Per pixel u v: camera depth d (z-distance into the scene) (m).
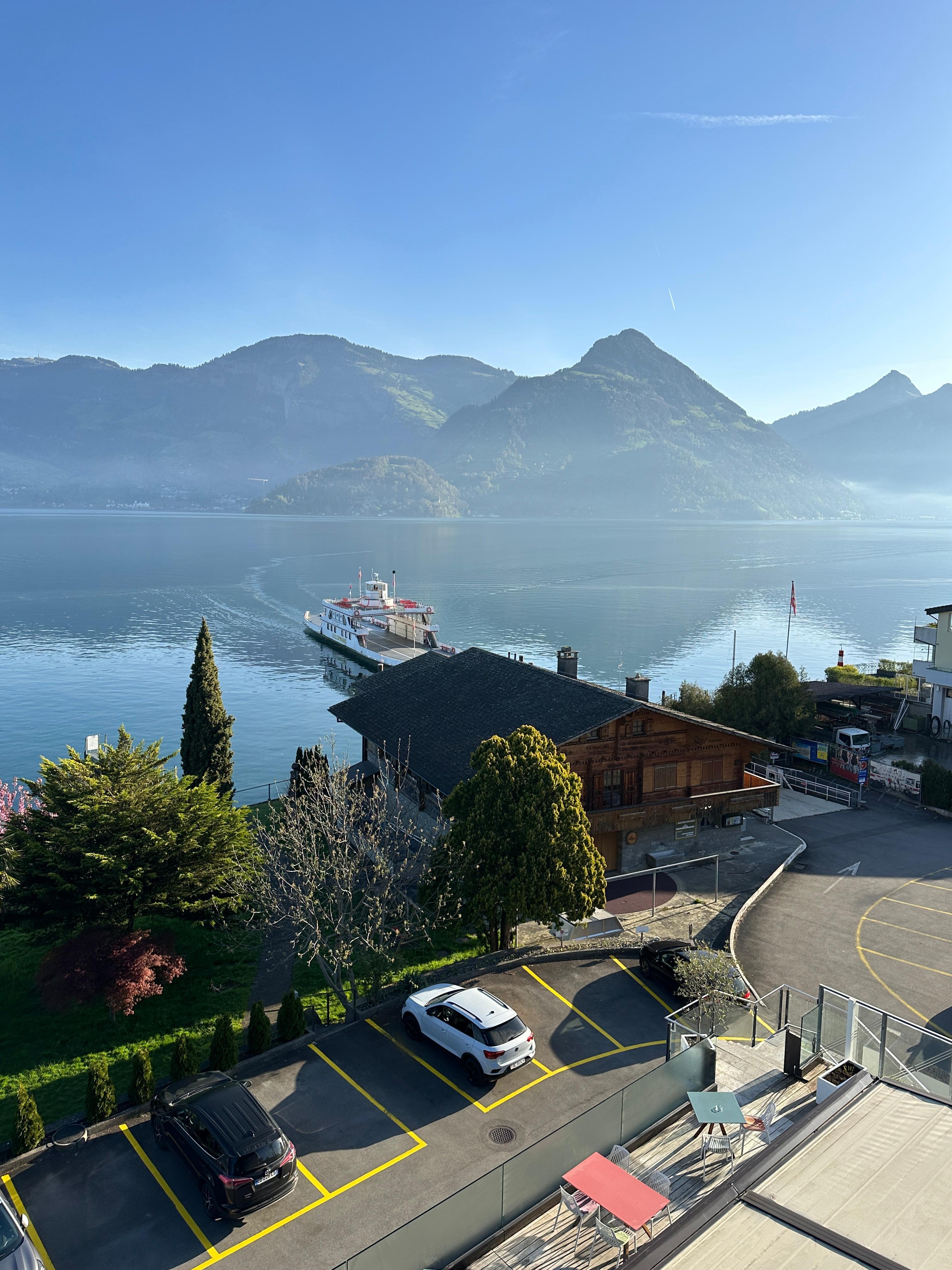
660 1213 13.83
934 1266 9.10
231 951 32.12
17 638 144.00
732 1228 9.77
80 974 26.44
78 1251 17.00
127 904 27.89
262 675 118.12
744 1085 18.02
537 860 28.27
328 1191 18.64
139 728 90.00
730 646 139.25
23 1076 24.31
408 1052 24.31
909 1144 11.41
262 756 80.00
